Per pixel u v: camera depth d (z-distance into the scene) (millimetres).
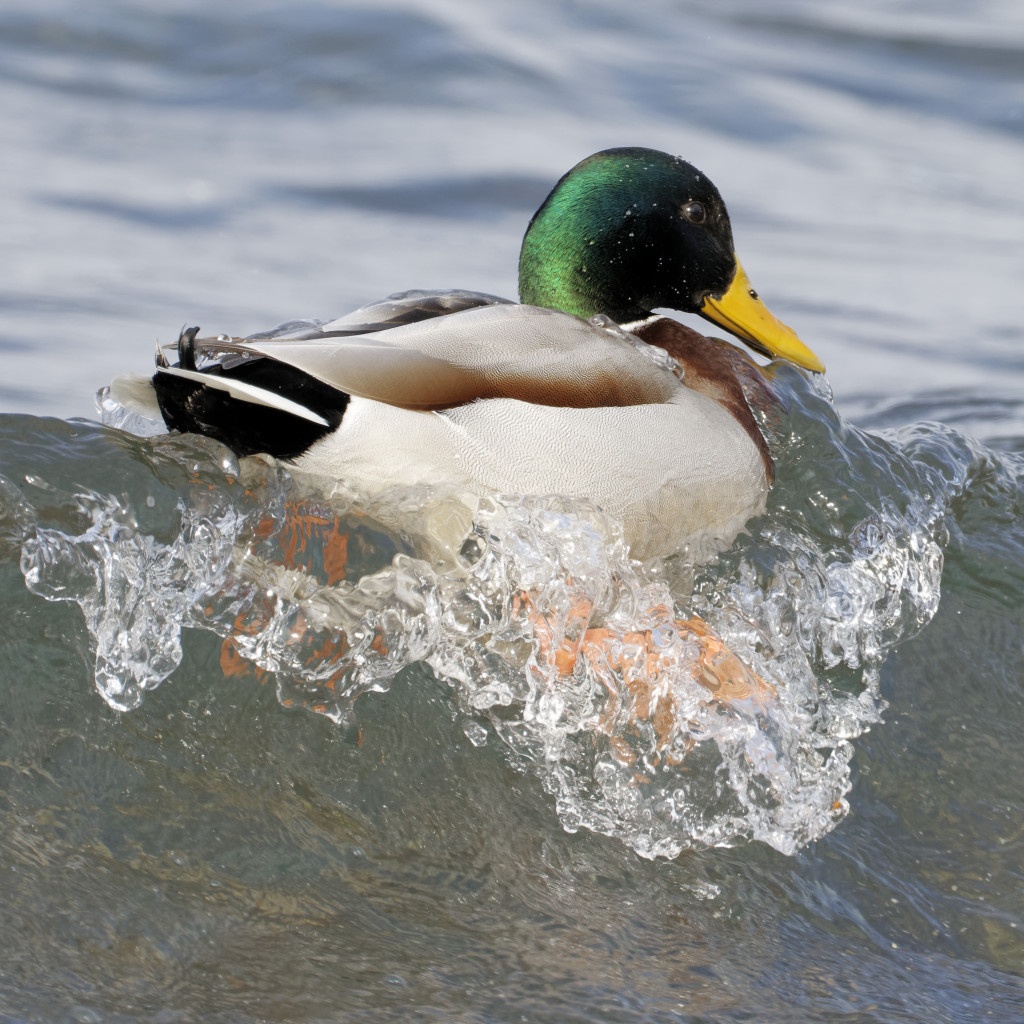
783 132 23359
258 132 21547
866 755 7637
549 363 7785
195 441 7664
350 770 6957
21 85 22391
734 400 8977
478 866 6617
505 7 26906
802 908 6703
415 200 19281
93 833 6320
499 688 7602
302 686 7242
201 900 6105
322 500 7570
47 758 6621
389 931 6129
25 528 7344
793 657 8156
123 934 5863
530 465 7652
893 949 6559
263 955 5883
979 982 6426
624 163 9523
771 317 9883
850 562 8742
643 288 9680
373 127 21984
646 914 6520
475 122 22281
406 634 7582
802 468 9250
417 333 7598
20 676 6941
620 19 27203
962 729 7922
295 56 23766
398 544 7688
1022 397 14109
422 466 7461
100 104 22109
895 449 9727
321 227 18203
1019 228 20031
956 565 9086
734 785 7289
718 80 25094
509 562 7828
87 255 16594
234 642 7320
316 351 7207
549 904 6469
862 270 18047
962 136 23953
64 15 24234
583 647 7863
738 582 8445
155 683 7051
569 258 9578
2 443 7582
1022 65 26375
